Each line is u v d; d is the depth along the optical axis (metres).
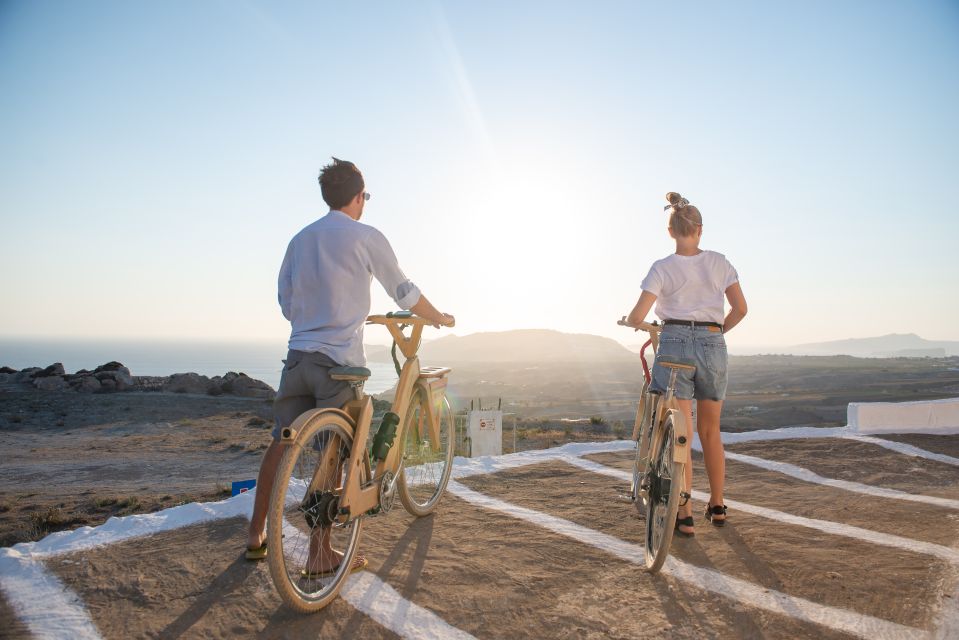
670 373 3.20
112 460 25.95
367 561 2.96
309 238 2.85
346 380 2.68
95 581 2.70
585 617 2.44
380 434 2.97
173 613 2.43
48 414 35.97
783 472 4.91
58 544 3.11
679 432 2.78
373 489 2.87
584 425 45.72
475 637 2.28
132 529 3.30
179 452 27.64
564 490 4.30
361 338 2.86
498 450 14.51
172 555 2.97
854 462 5.21
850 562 2.98
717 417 3.59
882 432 6.39
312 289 2.81
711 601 2.58
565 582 2.76
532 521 3.60
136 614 2.42
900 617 2.40
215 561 2.90
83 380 43.09
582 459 5.23
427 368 3.69
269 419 36.56
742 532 3.46
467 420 14.52
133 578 2.73
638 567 2.94
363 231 2.83
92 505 18.69
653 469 3.08
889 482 4.62
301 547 2.70
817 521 3.66
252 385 45.41
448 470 3.95
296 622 2.36
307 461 2.58
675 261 3.52
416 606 2.51
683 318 3.48
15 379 43.88
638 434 3.68
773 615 2.45
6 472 23.80
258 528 2.90
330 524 2.56
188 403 40.41
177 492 20.52
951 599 2.52
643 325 3.58
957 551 3.09
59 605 2.49
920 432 6.41
